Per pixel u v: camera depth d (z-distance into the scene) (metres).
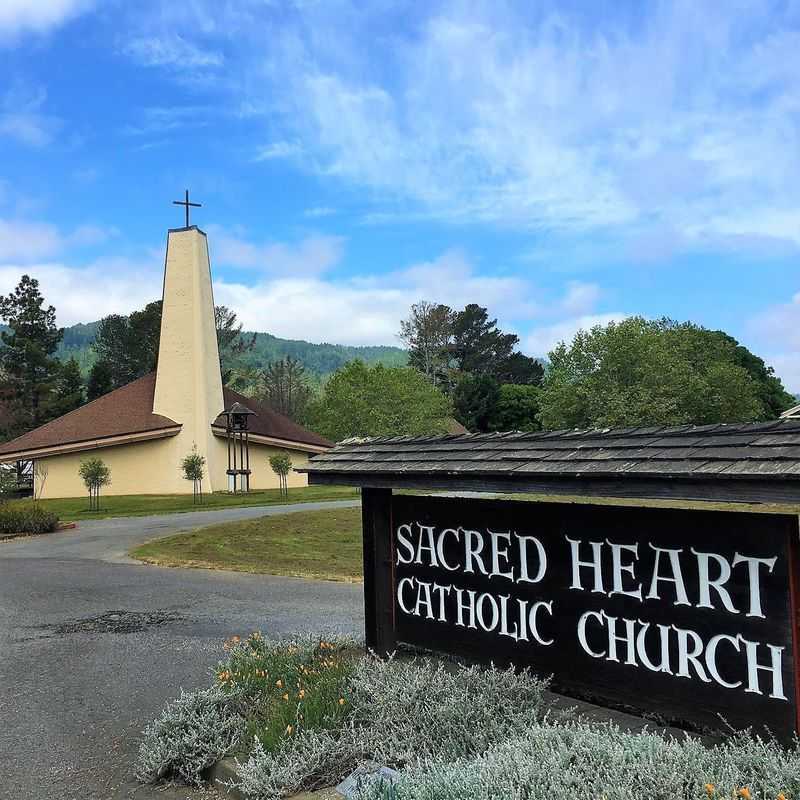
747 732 3.55
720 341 57.00
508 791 3.07
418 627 5.82
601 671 4.50
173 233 41.47
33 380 64.12
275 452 43.50
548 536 4.86
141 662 7.48
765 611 3.72
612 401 42.12
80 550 17.12
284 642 7.00
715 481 3.49
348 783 4.08
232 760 4.62
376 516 6.21
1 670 7.32
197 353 40.47
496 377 91.94
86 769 4.91
